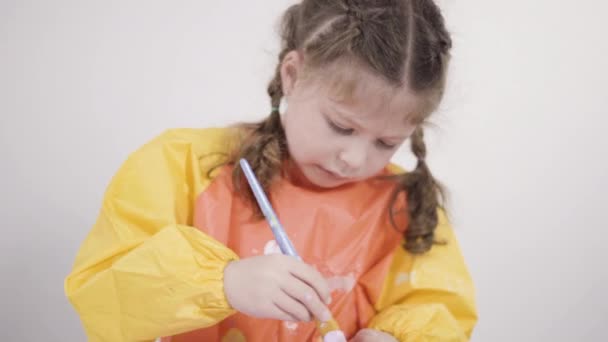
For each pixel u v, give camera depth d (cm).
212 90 132
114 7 128
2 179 120
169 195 74
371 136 67
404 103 64
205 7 131
